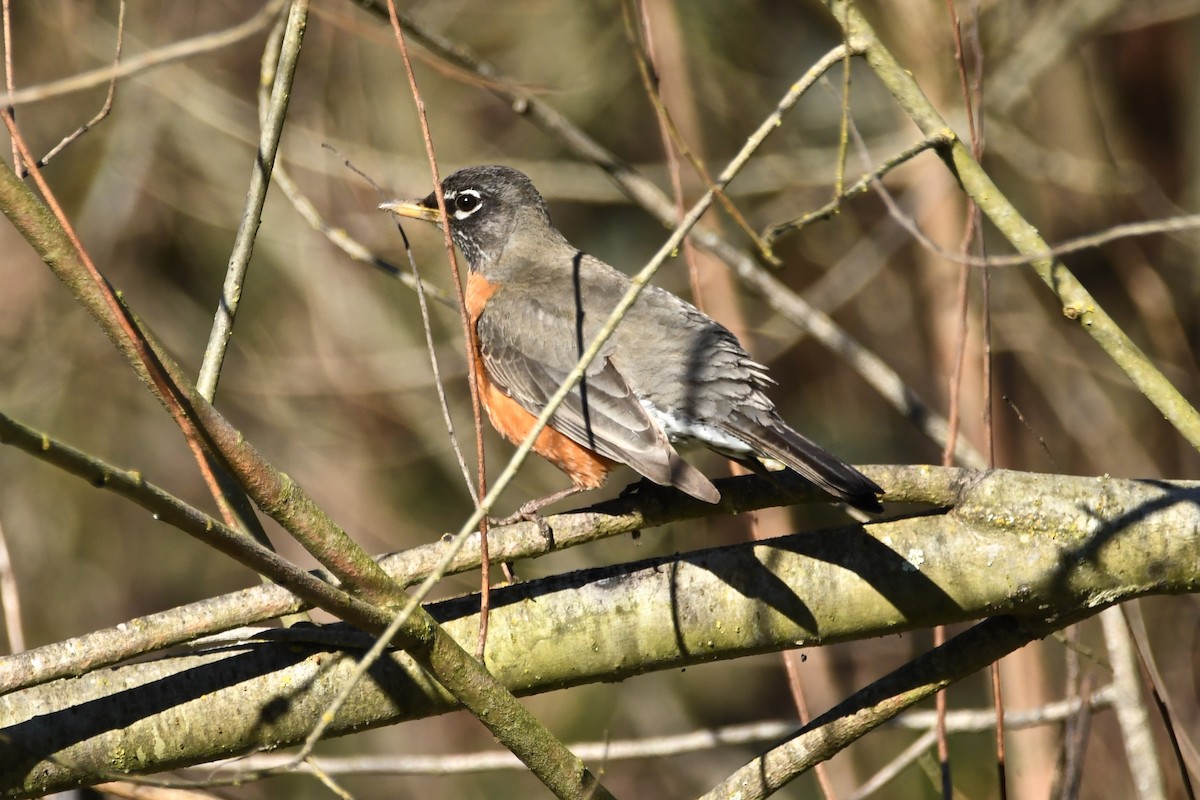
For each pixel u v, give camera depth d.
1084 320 6.29
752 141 5.09
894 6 13.05
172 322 15.16
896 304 15.00
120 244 15.15
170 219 15.35
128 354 4.49
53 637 15.10
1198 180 14.02
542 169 13.84
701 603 5.84
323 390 14.98
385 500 15.50
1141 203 13.39
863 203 14.91
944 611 5.86
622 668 5.85
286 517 4.70
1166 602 11.98
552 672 5.79
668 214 8.90
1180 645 11.70
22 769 5.28
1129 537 5.77
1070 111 14.25
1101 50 14.93
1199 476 13.79
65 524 15.37
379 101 15.35
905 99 6.41
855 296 15.04
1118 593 5.81
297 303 15.87
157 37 14.62
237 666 5.54
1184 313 14.04
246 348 15.46
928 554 5.84
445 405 5.41
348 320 14.87
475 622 5.77
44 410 15.02
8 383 15.05
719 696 15.21
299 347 15.81
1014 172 14.62
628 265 15.38
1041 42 13.01
